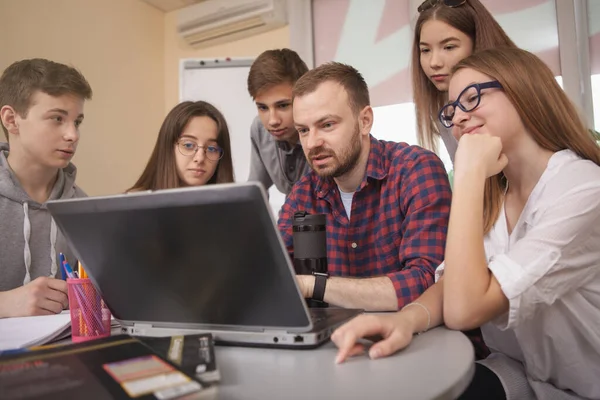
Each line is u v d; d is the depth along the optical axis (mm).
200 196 528
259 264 552
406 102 2932
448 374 485
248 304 596
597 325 871
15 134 1452
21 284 1495
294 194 1469
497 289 760
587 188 830
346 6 3135
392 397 420
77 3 2959
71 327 720
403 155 1308
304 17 3203
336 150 1253
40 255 1523
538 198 912
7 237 1469
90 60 3043
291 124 1877
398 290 930
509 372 979
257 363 550
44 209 1542
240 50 3488
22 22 2621
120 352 488
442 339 667
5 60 2527
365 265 1359
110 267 642
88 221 610
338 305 904
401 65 2951
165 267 604
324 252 918
